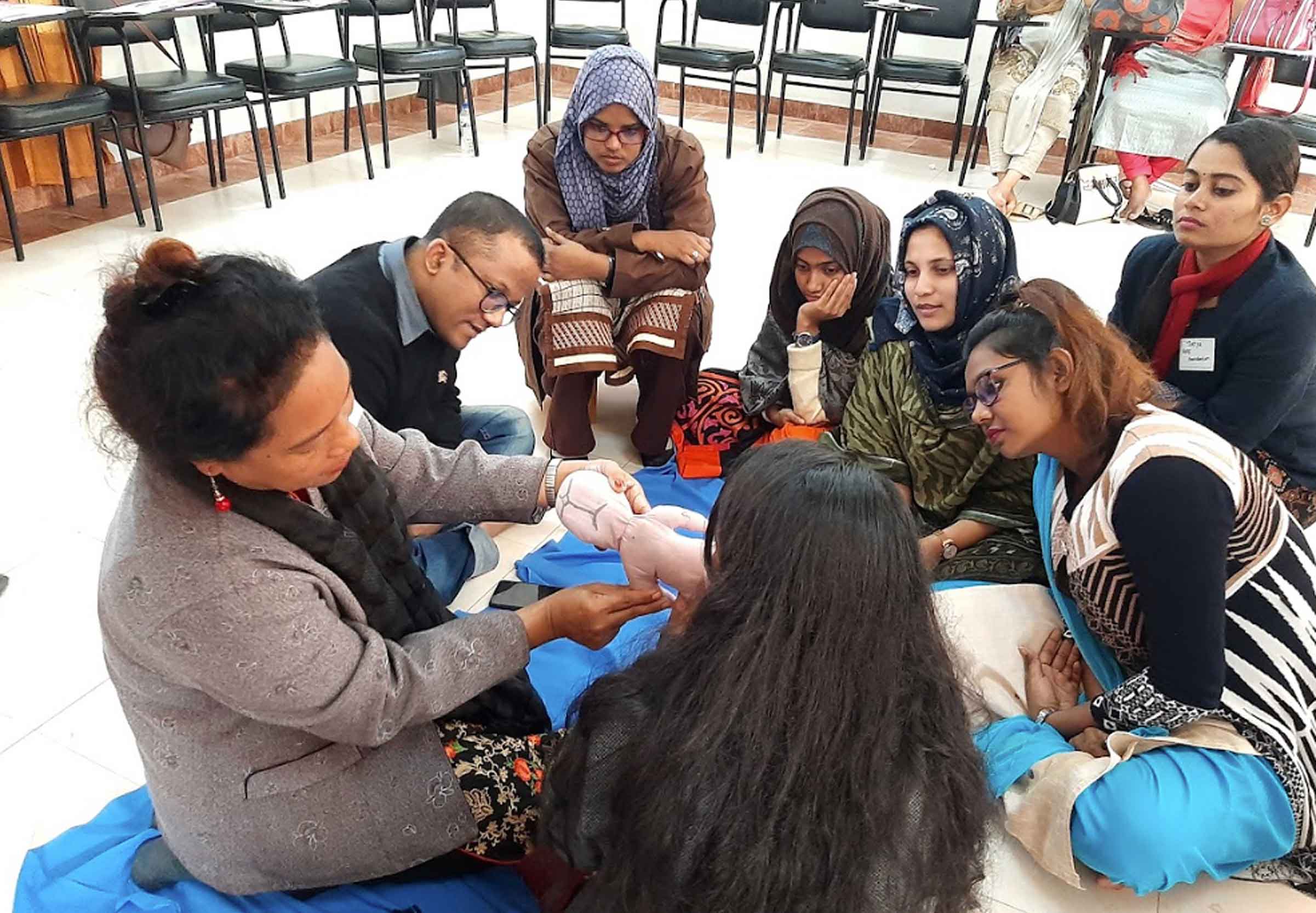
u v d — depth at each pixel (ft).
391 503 3.78
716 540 2.73
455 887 4.09
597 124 6.93
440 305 5.22
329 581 3.26
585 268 7.09
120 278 2.62
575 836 2.97
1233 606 4.12
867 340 7.17
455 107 19.42
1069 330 4.00
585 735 2.84
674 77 21.03
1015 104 14.46
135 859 4.07
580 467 4.77
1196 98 13.79
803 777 2.43
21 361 8.86
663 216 7.66
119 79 12.26
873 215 6.84
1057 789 4.21
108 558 2.99
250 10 12.47
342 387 2.84
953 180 16.57
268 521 3.10
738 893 2.47
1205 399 5.79
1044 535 4.86
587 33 17.69
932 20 16.31
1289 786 4.21
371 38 17.39
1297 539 4.21
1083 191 15.97
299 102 16.47
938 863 2.60
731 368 9.52
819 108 20.11
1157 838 4.05
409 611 3.91
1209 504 3.79
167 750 3.41
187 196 13.79
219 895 3.86
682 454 7.75
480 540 6.20
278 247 12.03
